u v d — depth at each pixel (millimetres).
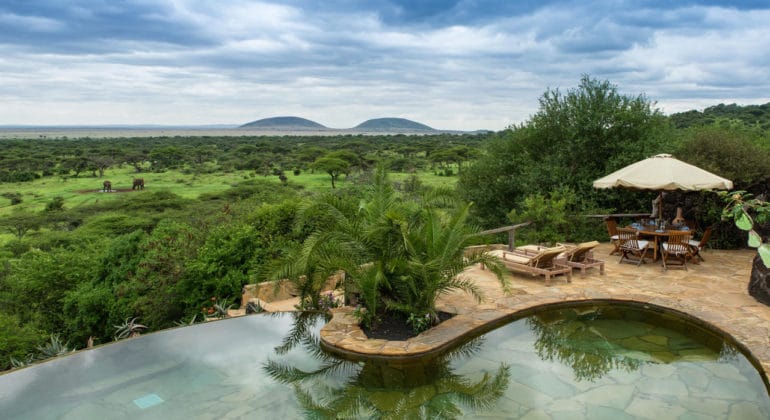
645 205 12273
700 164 10648
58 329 11578
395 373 5316
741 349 5367
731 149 10617
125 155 94188
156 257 9641
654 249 9125
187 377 5375
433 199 7012
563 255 8797
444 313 6684
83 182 70062
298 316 7152
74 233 29766
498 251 9117
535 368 5262
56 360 5863
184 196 50906
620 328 6309
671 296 7059
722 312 6336
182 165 90875
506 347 5828
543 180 13695
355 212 6848
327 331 6184
